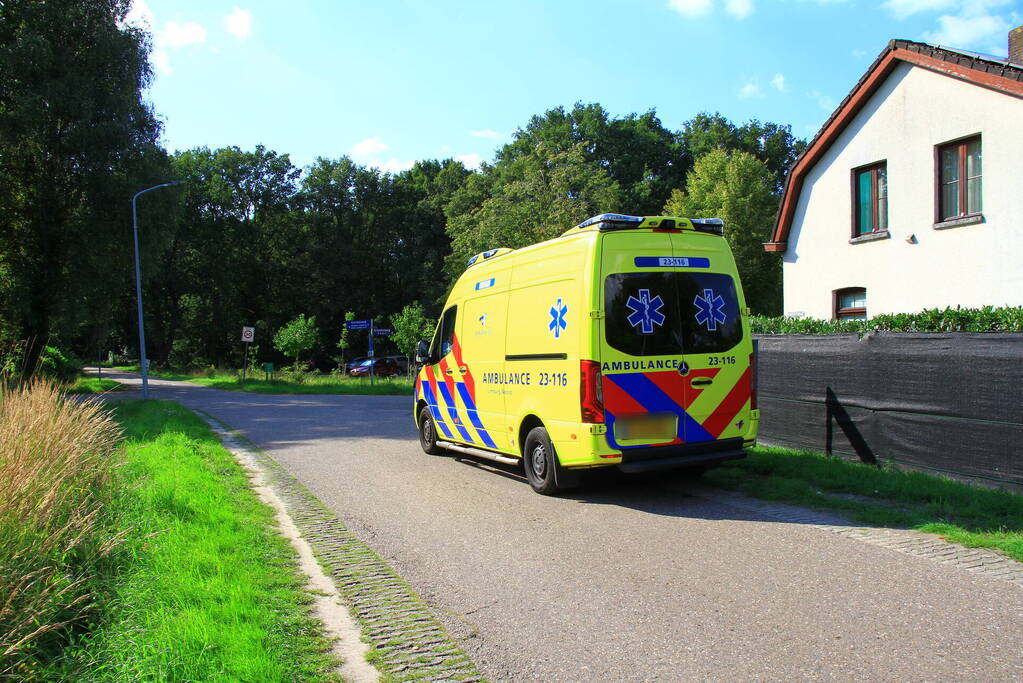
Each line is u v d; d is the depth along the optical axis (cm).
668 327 706
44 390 657
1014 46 1455
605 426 678
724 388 725
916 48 1324
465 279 968
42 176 2730
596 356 678
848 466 779
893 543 545
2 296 2730
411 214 5912
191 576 438
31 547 373
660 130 5253
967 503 621
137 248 2525
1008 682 324
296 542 584
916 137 1352
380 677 339
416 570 510
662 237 717
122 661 325
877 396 787
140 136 2886
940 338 709
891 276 1412
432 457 1049
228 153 5772
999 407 648
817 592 444
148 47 2909
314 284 5859
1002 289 1205
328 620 412
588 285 686
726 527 607
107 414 708
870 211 1477
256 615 387
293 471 945
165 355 6141
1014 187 1180
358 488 819
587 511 681
